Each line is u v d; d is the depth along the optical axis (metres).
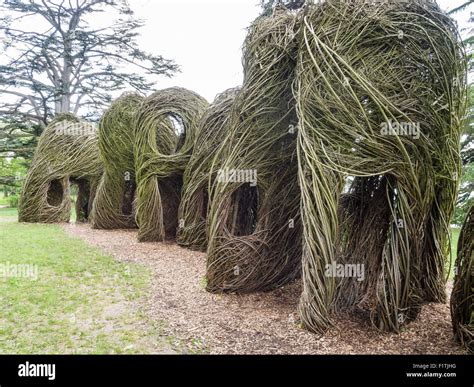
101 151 11.11
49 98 22.94
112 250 8.00
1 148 20.48
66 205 12.83
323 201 3.80
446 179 4.34
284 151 5.00
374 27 3.80
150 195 9.05
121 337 3.74
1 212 18.23
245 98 4.94
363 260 4.34
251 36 5.12
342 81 3.74
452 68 3.97
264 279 5.18
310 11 4.17
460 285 3.54
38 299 4.75
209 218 5.28
